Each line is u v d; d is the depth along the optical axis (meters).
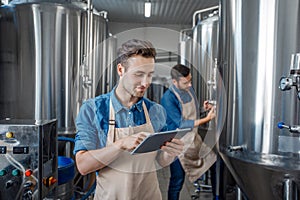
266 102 1.39
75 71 2.50
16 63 2.49
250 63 1.47
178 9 5.66
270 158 1.38
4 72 2.52
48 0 2.59
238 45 1.55
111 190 1.17
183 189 3.18
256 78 1.43
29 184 1.21
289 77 1.19
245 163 1.48
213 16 2.98
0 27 2.51
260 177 1.47
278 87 1.35
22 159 1.21
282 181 1.38
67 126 2.46
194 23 3.54
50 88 2.46
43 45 2.44
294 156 1.31
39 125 1.21
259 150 1.42
